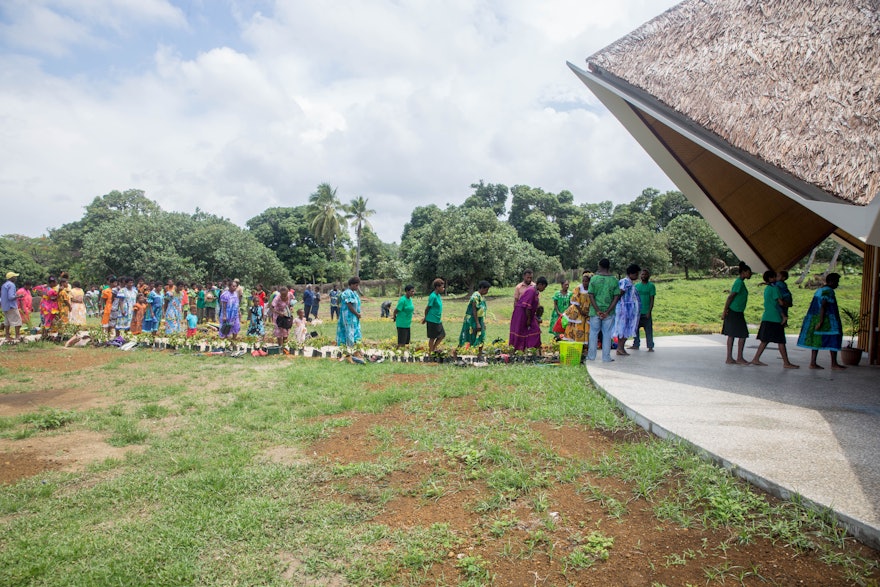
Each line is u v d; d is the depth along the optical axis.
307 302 22.05
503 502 3.84
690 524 3.45
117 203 53.88
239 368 10.01
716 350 11.02
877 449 4.38
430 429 5.57
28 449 5.38
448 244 41.81
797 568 2.93
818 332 8.36
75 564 3.20
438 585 2.93
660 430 5.06
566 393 6.83
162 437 5.69
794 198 5.87
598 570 3.00
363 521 3.68
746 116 6.61
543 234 66.75
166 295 16.98
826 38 6.64
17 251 40.97
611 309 9.02
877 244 5.38
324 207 56.28
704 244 45.81
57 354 12.03
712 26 7.76
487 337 16.50
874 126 5.66
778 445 4.50
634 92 7.96
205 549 3.36
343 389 7.65
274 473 4.50
